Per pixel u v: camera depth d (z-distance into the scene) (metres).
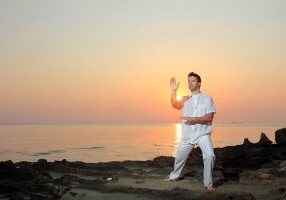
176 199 7.30
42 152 74.00
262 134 15.75
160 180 9.30
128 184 8.72
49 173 10.02
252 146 14.82
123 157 58.47
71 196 7.56
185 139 8.77
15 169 9.05
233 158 12.79
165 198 7.40
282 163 11.53
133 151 71.94
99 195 7.67
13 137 173.25
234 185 8.86
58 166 10.43
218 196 7.32
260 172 10.05
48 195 7.59
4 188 7.77
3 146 97.50
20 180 8.68
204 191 7.78
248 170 10.65
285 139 15.05
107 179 9.07
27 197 7.37
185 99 8.80
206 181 8.25
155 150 74.94
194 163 11.88
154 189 7.91
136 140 130.50
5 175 8.77
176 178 9.17
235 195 7.36
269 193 8.04
